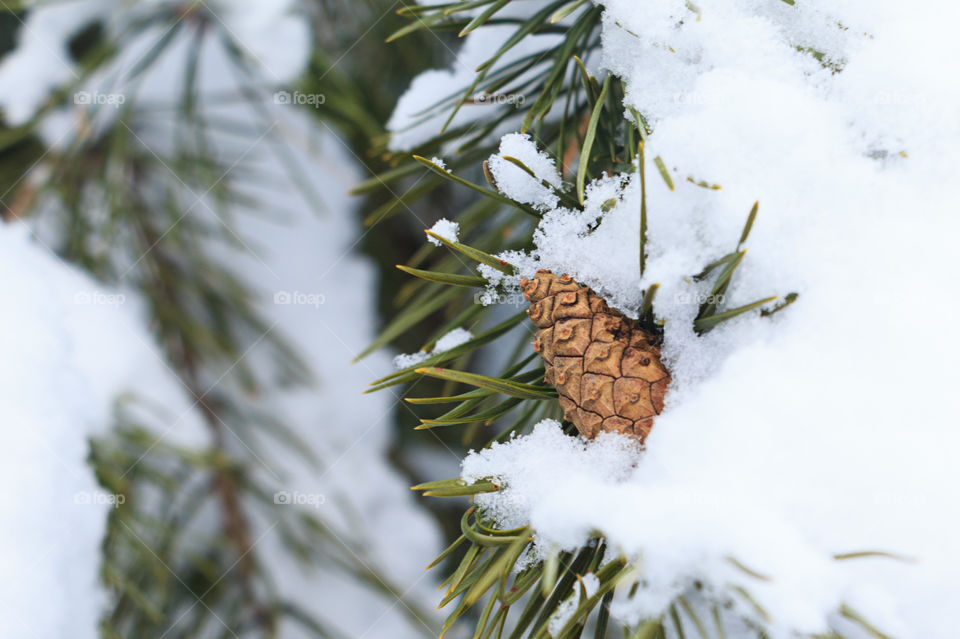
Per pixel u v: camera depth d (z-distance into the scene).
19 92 0.75
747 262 0.51
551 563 0.49
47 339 0.63
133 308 0.82
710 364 0.51
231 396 0.92
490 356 0.98
